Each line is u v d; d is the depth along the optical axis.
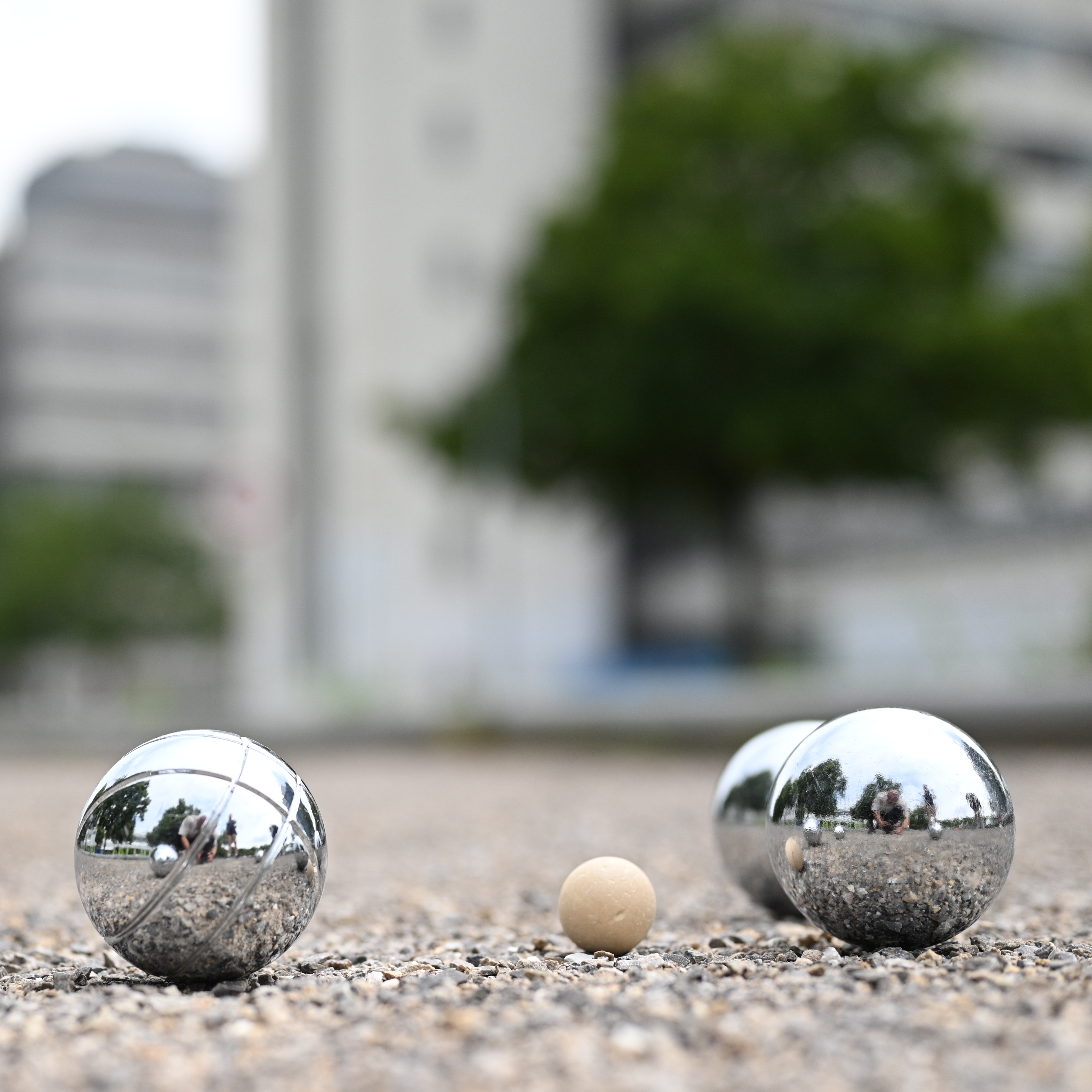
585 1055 3.06
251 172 53.03
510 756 18.86
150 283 91.00
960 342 21.06
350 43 46.03
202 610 56.50
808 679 24.33
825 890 4.21
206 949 3.95
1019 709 14.81
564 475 24.14
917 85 23.84
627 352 21.98
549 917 5.64
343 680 32.62
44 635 54.88
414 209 45.00
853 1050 3.08
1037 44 44.28
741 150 23.73
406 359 44.81
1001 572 35.66
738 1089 2.82
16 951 4.89
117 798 4.04
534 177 45.16
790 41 24.84
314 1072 2.98
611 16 45.72
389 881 6.90
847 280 22.42
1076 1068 2.89
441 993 3.72
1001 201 24.02
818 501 26.92
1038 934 4.86
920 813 4.12
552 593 44.09
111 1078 2.95
